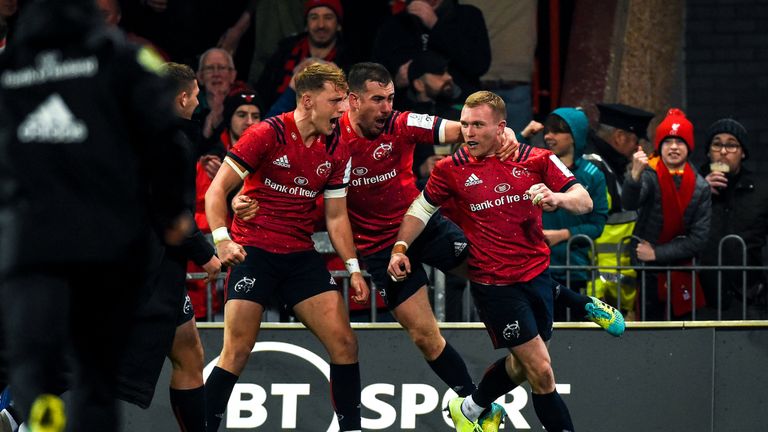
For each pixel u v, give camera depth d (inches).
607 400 920.3
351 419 787.4
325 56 1159.0
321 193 794.2
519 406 916.0
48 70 506.3
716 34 1362.0
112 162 505.0
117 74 507.8
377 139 796.0
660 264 970.1
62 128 502.3
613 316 818.2
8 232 502.3
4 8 1032.2
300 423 912.9
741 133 1007.0
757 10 1362.0
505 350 917.8
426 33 1137.4
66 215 499.5
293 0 1272.1
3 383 663.1
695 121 1358.3
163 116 510.9
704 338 924.6
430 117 800.3
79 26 509.7
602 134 1109.7
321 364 916.0
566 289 823.1
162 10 1239.5
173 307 711.1
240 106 1027.9
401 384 913.5
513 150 773.3
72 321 525.0
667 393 922.7
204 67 1117.7
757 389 928.3
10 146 503.8
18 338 493.4
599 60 1327.5
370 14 1318.9
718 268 941.2
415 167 1079.0
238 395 912.9
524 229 776.9
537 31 1373.0
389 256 823.1
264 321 960.9
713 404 924.0
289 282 785.6
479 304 791.7
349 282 951.0
